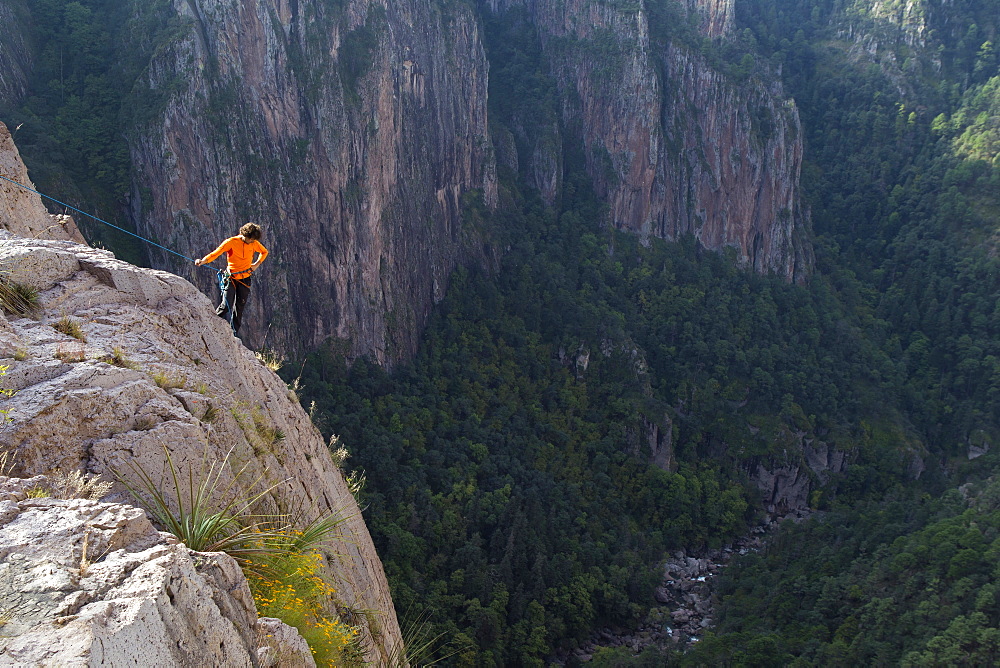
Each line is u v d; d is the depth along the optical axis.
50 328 10.50
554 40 166.88
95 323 11.31
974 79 198.75
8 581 5.65
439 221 134.12
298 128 111.25
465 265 139.12
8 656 4.92
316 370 110.50
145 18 110.38
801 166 182.62
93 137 104.88
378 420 103.25
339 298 114.44
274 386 16.16
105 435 9.26
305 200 111.00
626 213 159.38
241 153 106.62
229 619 6.89
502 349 128.12
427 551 79.50
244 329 107.50
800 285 164.50
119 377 9.95
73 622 5.27
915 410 141.75
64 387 9.09
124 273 12.48
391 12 122.94
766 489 124.69
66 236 15.45
